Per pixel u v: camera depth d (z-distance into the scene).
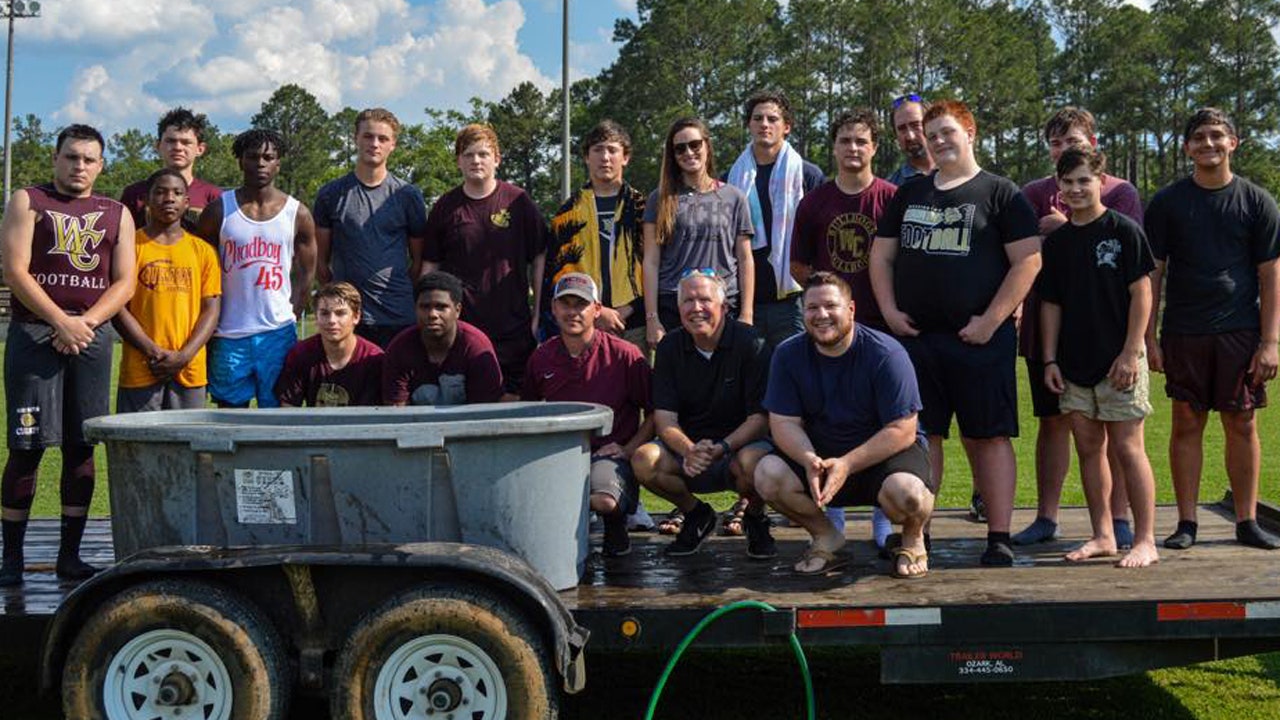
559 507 4.52
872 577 4.82
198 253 6.00
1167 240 5.43
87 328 5.20
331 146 108.00
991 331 5.11
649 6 79.25
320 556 4.05
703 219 6.43
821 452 5.12
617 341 5.77
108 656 4.10
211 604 4.08
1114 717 4.99
